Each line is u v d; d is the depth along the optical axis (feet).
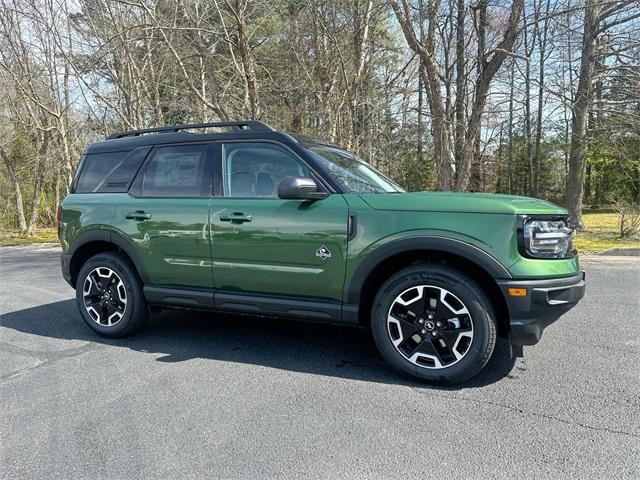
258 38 50.60
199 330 14.85
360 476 6.96
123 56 47.19
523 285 9.41
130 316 13.70
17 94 59.98
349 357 12.23
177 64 42.55
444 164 40.16
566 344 12.87
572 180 50.34
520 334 9.57
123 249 13.58
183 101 49.03
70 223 14.56
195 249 12.42
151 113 54.90
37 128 57.31
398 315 10.57
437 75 39.42
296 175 11.68
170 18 40.63
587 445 7.73
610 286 20.75
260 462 7.36
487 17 40.19
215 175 12.57
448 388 10.12
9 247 51.49
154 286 13.32
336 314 11.01
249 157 12.28
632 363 11.44
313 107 47.93
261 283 11.72
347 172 12.32
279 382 10.58
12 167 64.69
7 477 7.09
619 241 39.34
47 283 24.85
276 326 15.24
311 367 11.52
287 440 8.02
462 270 10.14
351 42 42.45
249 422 8.68
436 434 8.14
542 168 84.48
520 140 83.61
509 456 7.43
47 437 8.27
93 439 8.16
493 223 9.66
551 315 9.71
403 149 53.57
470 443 7.83
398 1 40.83
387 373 11.08
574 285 9.80
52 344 13.67
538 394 9.74
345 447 7.77
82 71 39.58
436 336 10.21
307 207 11.12
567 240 10.16
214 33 35.60
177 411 9.18
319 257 10.94
